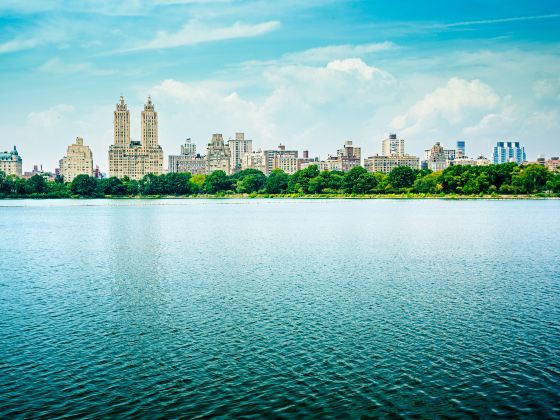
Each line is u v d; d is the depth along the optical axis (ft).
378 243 273.13
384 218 452.35
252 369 96.58
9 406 83.71
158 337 114.01
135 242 283.59
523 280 172.14
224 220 443.73
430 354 103.24
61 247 263.08
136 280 173.88
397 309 135.03
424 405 83.46
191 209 634.84
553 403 83.87
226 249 250.57
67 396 86.94
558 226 368.07
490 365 97.86
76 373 95.61
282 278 175.83
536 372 94.84
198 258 221.87
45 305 141.28
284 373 94.84
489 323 122.83
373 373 94.58
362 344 108.78
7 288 162.91
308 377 93.20
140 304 141.49
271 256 226.79
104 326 122.21
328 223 403.13
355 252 238.48
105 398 86.22
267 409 82.43
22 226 394.32
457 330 117.70
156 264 206.59
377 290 156.97
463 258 219.82
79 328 120.88
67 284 168.35
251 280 172.55
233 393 87.56
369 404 83.71
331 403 84.12
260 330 118.11
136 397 86.48
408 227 365.61
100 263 209.97
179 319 127.24
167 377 93.76
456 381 91.40
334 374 94.27
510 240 285.43
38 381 92.48
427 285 164.14
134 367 98.02
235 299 146.10
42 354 104.63
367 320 125.39
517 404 83.61
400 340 111.24
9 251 249.55
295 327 120.37
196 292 155.22
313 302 142.41
